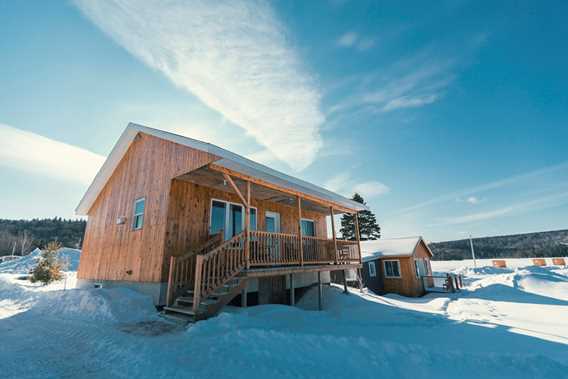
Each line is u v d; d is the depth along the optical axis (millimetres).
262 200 10547
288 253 7996
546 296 12336
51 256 13195
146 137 9211
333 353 3449
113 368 3090
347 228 33719
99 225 10383
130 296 6707
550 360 3186
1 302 8430
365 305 8711
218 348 3627
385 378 2809
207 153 6301
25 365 3203
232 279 6234
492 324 6047
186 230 7629
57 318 6062
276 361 3219
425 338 4488
